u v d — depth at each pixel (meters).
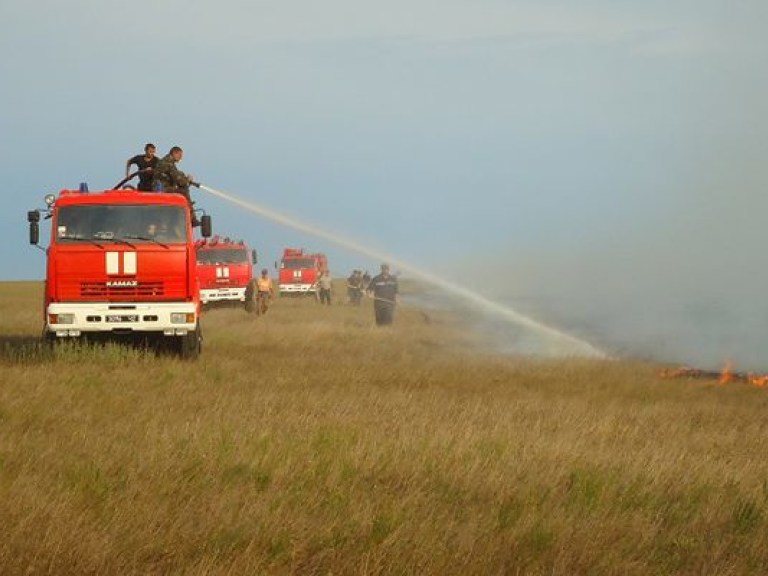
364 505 8.94
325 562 7.50
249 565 7.16
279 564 7.39
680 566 7.80
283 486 9.67
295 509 8.71
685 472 10.91
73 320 23.86
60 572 7.03
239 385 18.97
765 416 17.02
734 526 8.95
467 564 7.37
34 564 7.08
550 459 11.23
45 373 19.11
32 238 24.09
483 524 8.38
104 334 24.52
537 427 13.64
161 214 24.36
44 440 11.84
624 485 10.07
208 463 10.39
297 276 77.12
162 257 24.17
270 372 21.58
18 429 12.79
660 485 10.17
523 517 8.62
